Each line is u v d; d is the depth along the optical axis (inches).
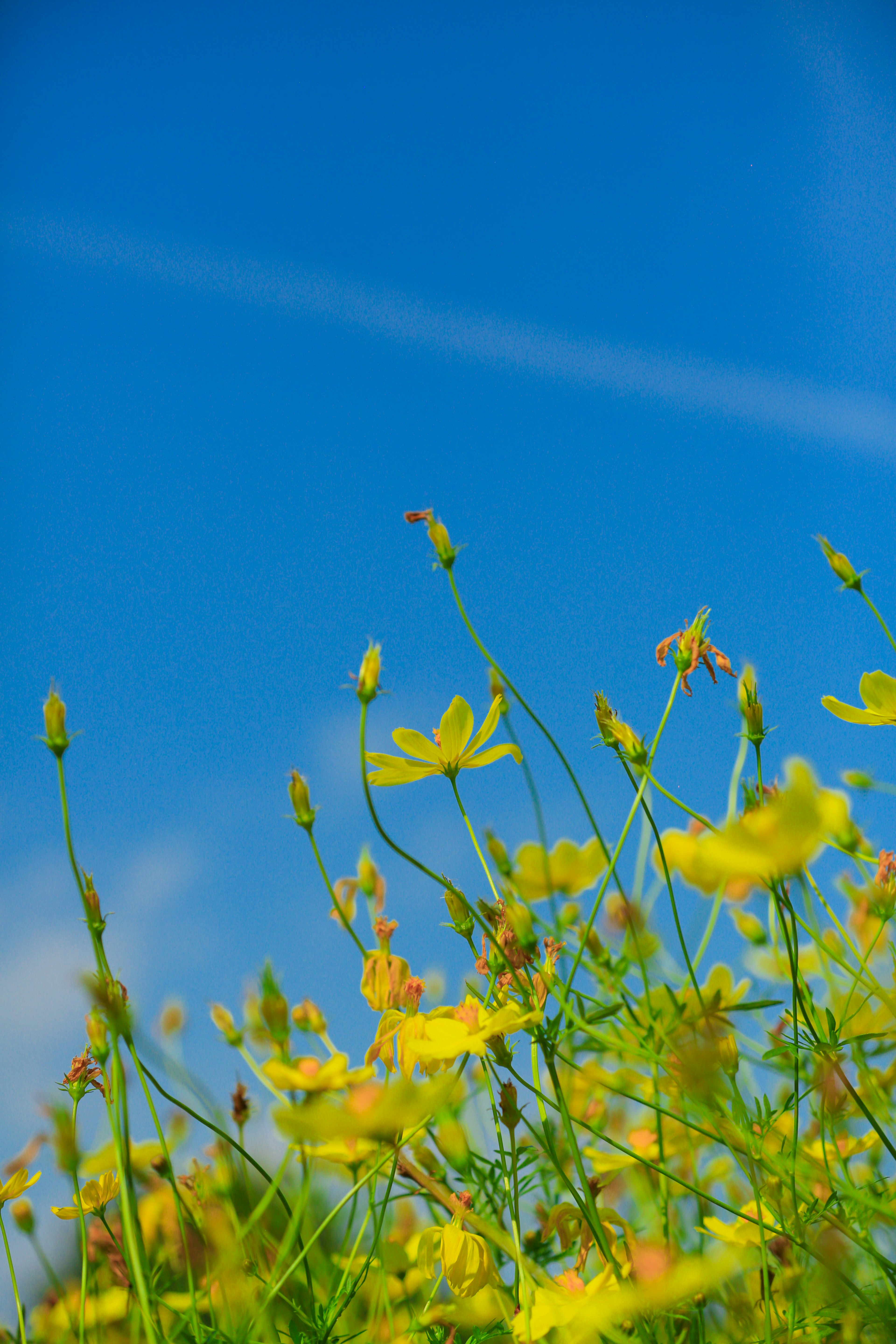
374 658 37.6
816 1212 36.7
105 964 36.1
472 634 38.2
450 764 39.3
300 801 38.0
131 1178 35.6
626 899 37.9
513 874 39.2
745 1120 36.6
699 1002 37.3
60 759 36.5
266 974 37.3
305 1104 34.9
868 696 39.0
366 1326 38.7
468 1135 38.3
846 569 39.2
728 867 34.1
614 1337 35.5
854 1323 35.7
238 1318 37.7
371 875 39.7
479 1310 37.5
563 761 37.6
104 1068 37.1
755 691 38.2
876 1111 37.9
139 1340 38.0
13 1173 39.0
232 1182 38.2
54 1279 38.7
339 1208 36.1
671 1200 38.5
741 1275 37.4
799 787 33.9
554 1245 39.0
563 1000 36.7
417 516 39.1
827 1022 37.4
